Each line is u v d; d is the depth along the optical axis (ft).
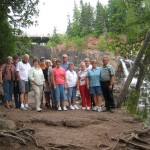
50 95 46.65
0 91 49.03
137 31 57.57
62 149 25.71
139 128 34.63
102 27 262.26
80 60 150.71
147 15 56.54
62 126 34.04
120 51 58.70
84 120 35.19
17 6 62.49
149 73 55.93
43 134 29.63
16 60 44.60
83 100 45.60
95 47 215.92
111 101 44.19
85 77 45.37
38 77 42.96
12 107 44.01
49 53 142.20
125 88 53.93
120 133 31.58
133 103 53.26
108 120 37.55
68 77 45.70
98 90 44.27
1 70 42.86
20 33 67.51
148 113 50.75
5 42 61.00
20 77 43.04
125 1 58.70
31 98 63.98
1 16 59.67
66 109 44.21
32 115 38.14
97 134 31.09
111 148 26.43
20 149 24.64
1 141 24.95
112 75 43.65
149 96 56.18
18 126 31.07
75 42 220.02
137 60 53.93
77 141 28.14
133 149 26.99
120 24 58.90
